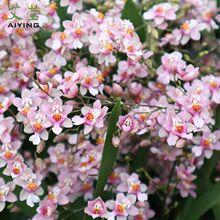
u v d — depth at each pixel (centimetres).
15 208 56
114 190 56
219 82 56
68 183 55
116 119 51
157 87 57
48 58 56
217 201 54
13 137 54
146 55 55
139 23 58
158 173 62
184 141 52
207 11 61
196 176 57
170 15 58
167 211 58
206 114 52
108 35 55
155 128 53
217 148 56
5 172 53
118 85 54
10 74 56
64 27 58
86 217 54
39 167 54
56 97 52
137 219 56
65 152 56
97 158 55
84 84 53
